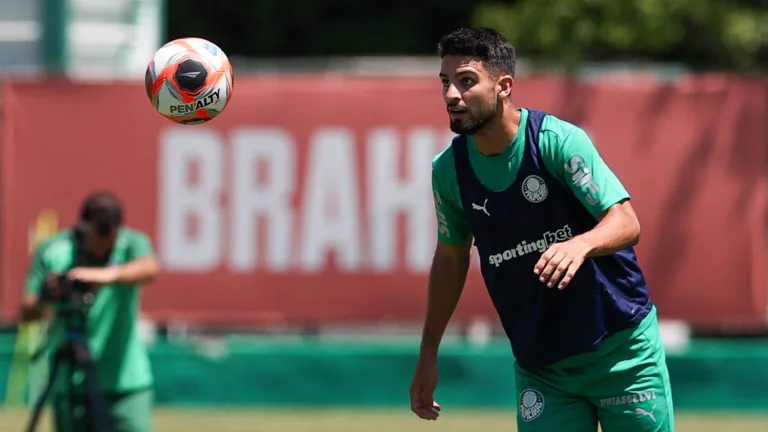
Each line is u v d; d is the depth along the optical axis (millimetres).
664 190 41750
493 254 18422
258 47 77125
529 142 17750
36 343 41375
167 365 41875
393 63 63469
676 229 41719
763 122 41750
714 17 62906
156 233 42688
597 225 17141
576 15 61625
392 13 77875
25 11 49906
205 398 41875
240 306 42656
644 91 41875
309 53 77250
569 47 61469
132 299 26609
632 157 41812
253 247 42688
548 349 18594
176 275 42688
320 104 42750
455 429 37062
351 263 42594
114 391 26281
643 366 18500
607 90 41875
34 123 42750
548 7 61969
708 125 41750
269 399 41938
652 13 61656
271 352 42031
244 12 77188
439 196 18672
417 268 42562
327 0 77062
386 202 42594
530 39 61906
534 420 18844
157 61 18703
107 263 26875
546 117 17844
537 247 18109
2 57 49969
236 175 42781
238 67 65875
